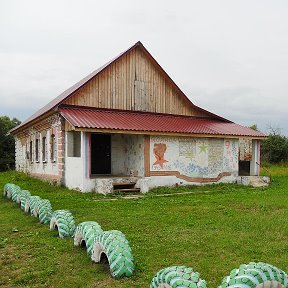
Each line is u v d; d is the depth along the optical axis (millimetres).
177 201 13062
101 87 18344
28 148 24438
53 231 8570
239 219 9523
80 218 10070
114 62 18719
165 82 20438
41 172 20922
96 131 15094
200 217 9961
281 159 37969
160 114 20172
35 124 22094
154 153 17016
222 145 19109
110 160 18828
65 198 13773
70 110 17219
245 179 19125
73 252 6875
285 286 3932
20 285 5406
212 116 22203
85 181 15164
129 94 19188
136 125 16625
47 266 6137
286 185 19016
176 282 4156
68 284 5328
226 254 6531
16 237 8219
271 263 6016
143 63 19703
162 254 6586
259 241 7344
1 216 10766
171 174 17391
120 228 8758
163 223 9227
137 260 6242
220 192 15945
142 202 12883
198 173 18219
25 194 12195
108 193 15109
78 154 16922
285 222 9055
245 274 3900
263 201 12750
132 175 17703
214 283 5238
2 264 6340
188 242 7332
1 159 40375
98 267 5992
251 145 21094
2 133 41312
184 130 17484
